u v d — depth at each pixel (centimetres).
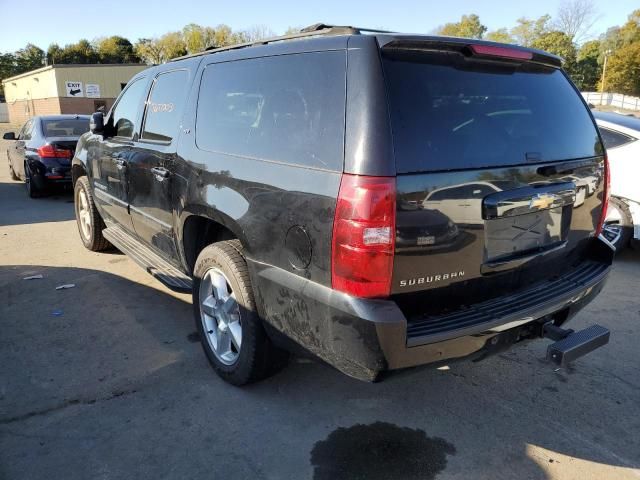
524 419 297
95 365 345
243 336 297
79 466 252
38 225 748
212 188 304
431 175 222
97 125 482
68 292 472
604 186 320
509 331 252
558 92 299
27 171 973
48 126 981
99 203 532
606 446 275
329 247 226
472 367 354
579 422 295
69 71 3484
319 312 234
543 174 265
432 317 238
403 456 264
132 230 460
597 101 5059
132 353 362
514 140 260
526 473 254
